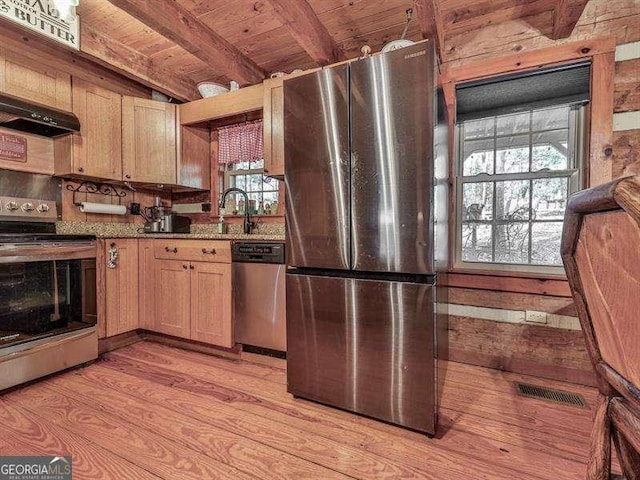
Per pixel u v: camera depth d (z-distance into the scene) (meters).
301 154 1.77
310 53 2.27
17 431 1.51
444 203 1.94
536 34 2.14
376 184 1.58
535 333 2.15
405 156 1.51
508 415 1.66
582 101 2.06
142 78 2.78
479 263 2.40
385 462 1.32
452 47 2.37
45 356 2.04
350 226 1.64
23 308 1.97
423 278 1.52
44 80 2.38
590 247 0.60
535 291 2.14
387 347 1.57
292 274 1.82
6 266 1.90
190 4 2.15
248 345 2.38
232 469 1.28
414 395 1.51
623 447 0.71
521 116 2.29
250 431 1.52
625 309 0.52
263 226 3.05
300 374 1.81
